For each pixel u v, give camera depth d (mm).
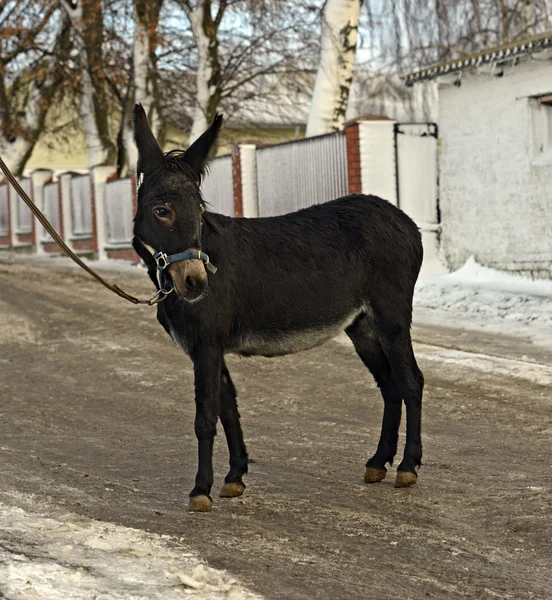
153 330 13609
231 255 5867
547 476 6324
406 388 6371
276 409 8844
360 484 6336
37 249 33188
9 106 34938
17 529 5137
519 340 11383
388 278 6469
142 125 5641
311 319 6168
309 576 4547
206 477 5754
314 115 20984
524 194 15305
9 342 13344
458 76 16281
